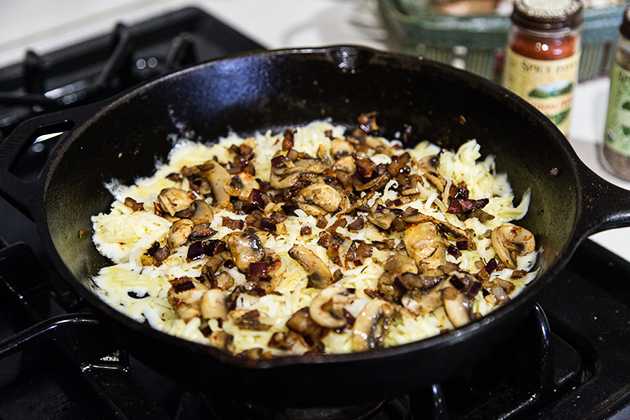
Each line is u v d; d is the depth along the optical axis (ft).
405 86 2.01
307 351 1.47
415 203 1.87
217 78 2.03
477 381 1.67
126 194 1.95
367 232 1.82
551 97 2.05
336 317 1.49
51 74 2.62
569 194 1.57
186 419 1.53
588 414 1.55
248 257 1.69
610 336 1.71
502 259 1.71
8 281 1.80
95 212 1.86
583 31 2.35
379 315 1.51
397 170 1.95
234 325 1.54
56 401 1.64
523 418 1.57
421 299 1.56
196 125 2.08
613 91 2.01
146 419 1.54
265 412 1.58
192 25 2.82
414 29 2.37
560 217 1.62
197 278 1.70
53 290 1.84
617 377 1.62
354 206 1.85
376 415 1.61
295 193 1.90
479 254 1.77
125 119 1.91
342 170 1.96
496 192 1.90
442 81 1.93
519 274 1.69
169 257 1.79
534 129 1.74
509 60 2.09
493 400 1.57
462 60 2.44
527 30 1.98
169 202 1.86
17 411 1.62
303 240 1.82
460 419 1.54
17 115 2.38
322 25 2.88
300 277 1.69
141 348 1.38
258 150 2.09
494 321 1.31
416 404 1.48
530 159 1.79
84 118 1.80
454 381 1.67
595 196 1.48
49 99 2.27
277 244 1.80
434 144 2.05
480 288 1.60
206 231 1.80
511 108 1.80
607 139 2.09
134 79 2.50
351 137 2.07
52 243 1.43
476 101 1.89
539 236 1.74
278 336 1.49
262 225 1.81
